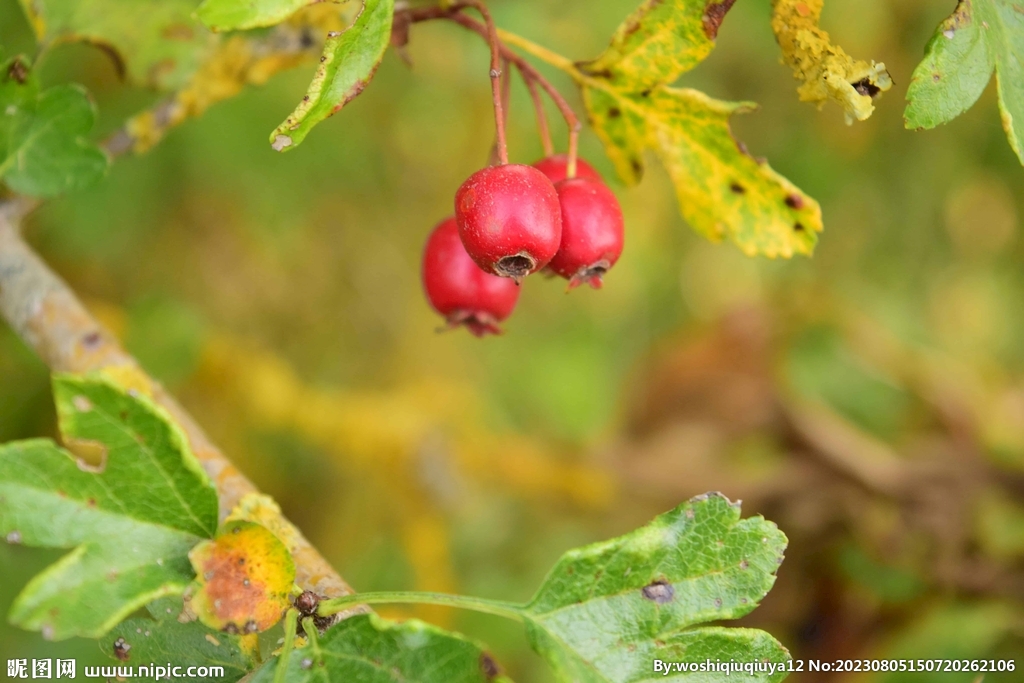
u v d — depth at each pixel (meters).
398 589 2.99
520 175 1.12
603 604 1.01
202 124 2.70
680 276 4.46
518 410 3.86
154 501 0.96
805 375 3.24
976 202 4.05
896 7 3.21
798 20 1.17
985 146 3.48
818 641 2.39
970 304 4.39
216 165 2.78
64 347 1.37
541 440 3.50
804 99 1.20
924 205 3.83
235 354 3.06
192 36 1.62
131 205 2.71
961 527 2.52
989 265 4.27
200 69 1.64
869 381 3.27
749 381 3.21
